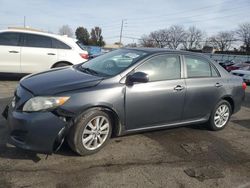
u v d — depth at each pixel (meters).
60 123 3.73
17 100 3.95
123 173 3.76
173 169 4.03
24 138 3.70
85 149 4.04
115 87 4.21
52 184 3.35
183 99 5.04
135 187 3.48
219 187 3.71
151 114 4.67
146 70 4.64
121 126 4.39
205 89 5.36
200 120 5.47
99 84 4.14
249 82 17.17
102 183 3.48
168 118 4.94
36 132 3.65
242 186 3.79
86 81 4.14
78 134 3.93
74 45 9.77
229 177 3.98
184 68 5.15
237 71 18.09
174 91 4.88
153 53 4.83
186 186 3.64
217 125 5.79
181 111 5.08
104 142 4.26
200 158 4.48
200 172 4.03
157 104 4.69
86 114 3.96
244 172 4.18
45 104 3.71
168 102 4.83
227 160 4.51
